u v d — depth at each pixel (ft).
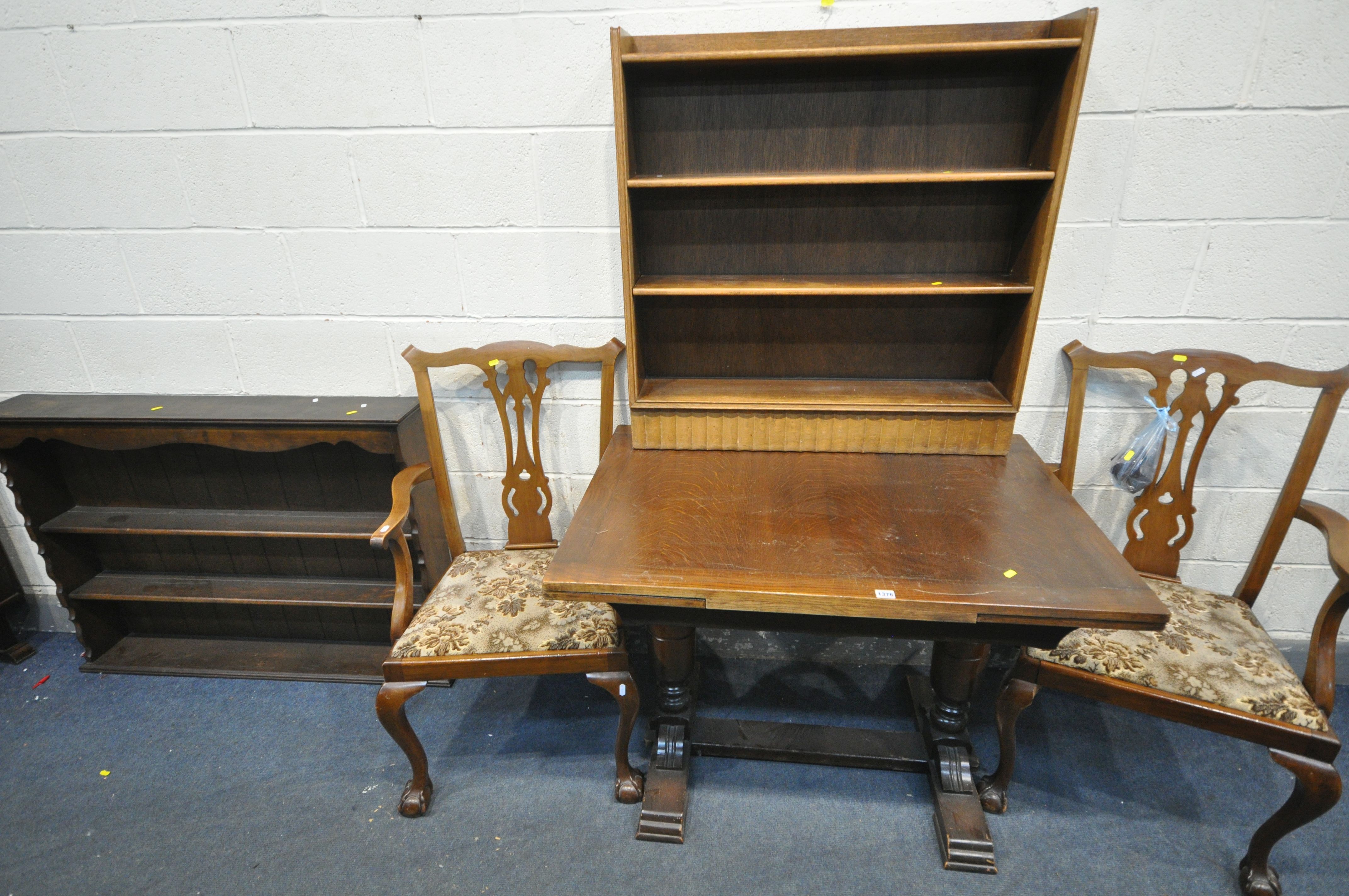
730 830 5.06
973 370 5.53
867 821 5.11
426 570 6.27
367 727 6.03
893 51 4.05
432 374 5.99
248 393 6.23
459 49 4.91
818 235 5.16
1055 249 5.13
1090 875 4.69
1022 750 5.72
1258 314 5.11
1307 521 4.72
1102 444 5.72
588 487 4.87
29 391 6.29
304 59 5.01
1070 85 4.04
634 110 4.91
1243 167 4.73
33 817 5.17
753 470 5.07
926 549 4.05
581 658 4.74
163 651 6.91
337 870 4.79
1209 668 4.36
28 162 5.43
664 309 5.49
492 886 4.67
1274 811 5.14
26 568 7.10
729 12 4.72
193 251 5.70
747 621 4.12
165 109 5.22
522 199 5.32
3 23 4.98
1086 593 3.65
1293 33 4.36
